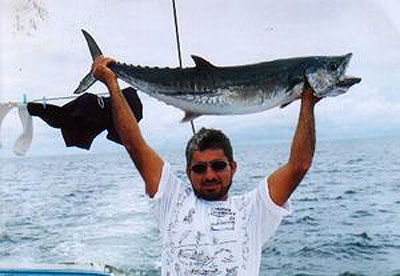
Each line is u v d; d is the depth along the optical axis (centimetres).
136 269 713
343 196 1348
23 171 2723
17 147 331
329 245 848
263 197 221
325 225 999
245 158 2292
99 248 827
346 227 970
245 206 221
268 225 222
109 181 1914
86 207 1255
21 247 872
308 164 222
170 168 231
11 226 1044
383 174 1775
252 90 258
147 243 838
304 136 225
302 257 796
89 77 271
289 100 252
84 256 782
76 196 1483
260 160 2162
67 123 325
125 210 1162
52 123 328
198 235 214
